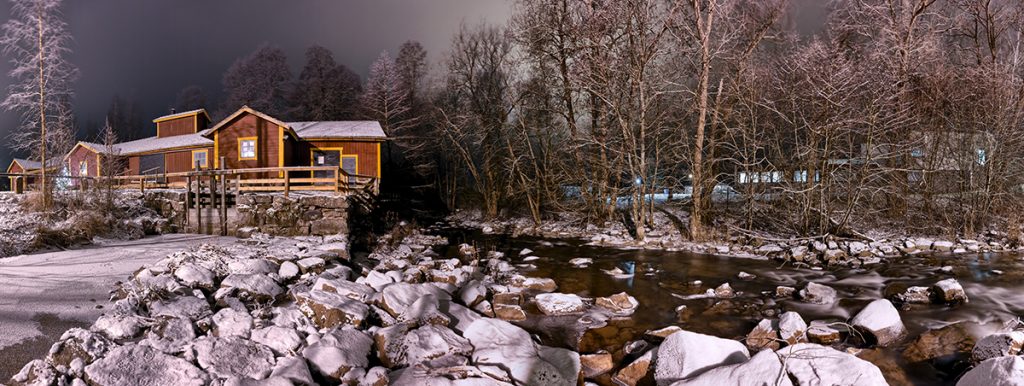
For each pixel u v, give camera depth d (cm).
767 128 2180
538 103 2708
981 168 1775
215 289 874
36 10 1769
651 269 1413
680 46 1989
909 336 764
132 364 523
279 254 1141
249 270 973
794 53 1889
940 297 968
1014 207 1761
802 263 1446
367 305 824
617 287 1180
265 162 2436
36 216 1342
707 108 2120
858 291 1096
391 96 3916
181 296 771
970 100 1792
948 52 2042
